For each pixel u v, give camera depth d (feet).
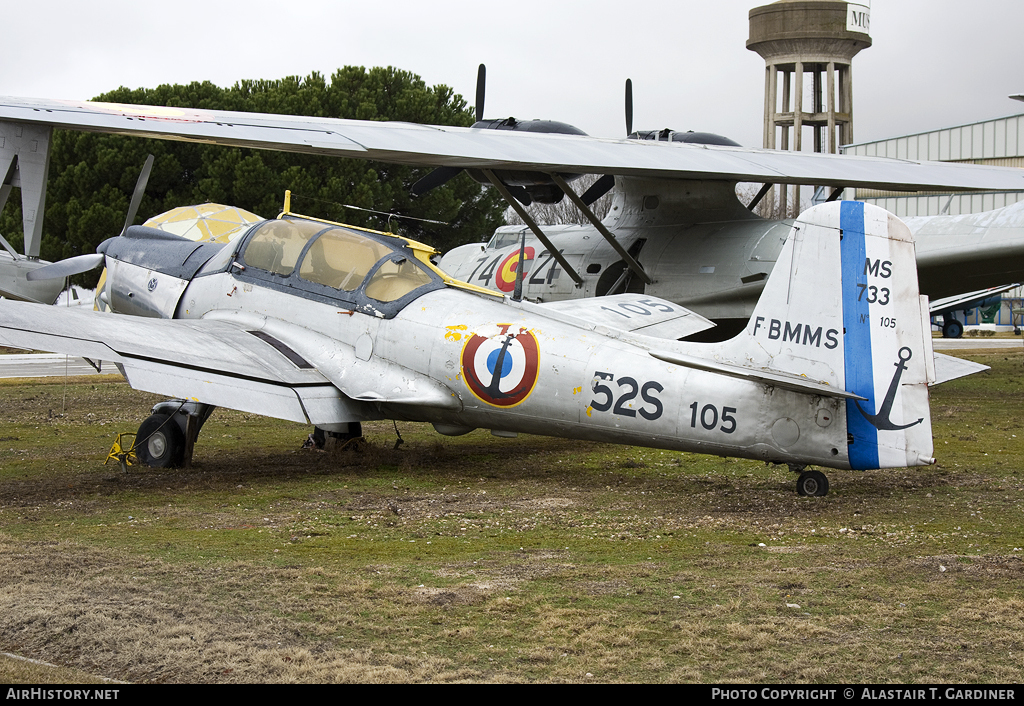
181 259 39.11
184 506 26.61
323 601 17.38
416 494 28.68
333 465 34.40
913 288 24.68
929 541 22.00
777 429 26.09
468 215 121.19
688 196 50.93
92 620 15.99
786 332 26.03
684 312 39.45
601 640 15.47
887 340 24.97
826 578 18.92
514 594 17.92
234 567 19.62
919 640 15.46
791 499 27.37
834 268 25.43
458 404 31.35
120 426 44.39
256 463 34.76
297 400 30.78
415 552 21.24
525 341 30.17
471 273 59.11
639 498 27.89
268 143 34.40
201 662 14.37
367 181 109.19
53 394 59.57
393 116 117.91
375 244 34.04
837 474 31.37
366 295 33.17
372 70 123.24
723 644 15.30
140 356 28.86
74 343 28.40
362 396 31.76
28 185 39.34
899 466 25.04
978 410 50.26
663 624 16.26
